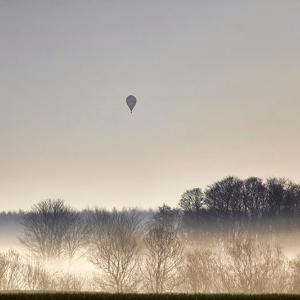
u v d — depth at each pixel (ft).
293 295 645.92
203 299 621.31
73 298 602.44
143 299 616.80
